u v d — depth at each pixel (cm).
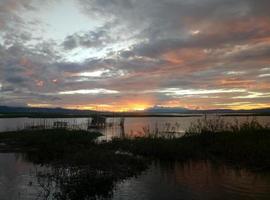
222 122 2953
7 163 1948
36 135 3197
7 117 14288
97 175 1337
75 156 1789
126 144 2427
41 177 1452
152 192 1202
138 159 1803
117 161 1717
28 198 1127
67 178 1302
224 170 1625
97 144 2662
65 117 14812
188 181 1391
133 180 1409
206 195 1161
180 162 1881
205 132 2470
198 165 1780
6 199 1118
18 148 2717
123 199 1118
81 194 1153
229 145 2084
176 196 1152
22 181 1396
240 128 2391
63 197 1118
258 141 2003
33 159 2114
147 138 2505
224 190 1230
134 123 8050
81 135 3319
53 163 1802
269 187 1272
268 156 1725
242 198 1120
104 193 1188
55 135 3159
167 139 2452
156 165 1786
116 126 6366
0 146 2841
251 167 1675
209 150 2186
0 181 1395
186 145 2155
